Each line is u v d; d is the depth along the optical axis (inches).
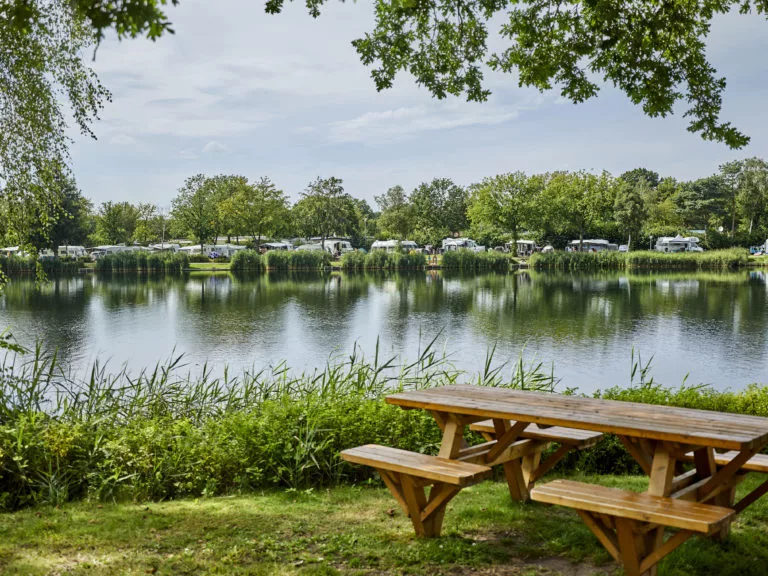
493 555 148.1
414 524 157.8
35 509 197.2
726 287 1742.1
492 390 174.6
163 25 121.8
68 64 406.9
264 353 784.3
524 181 2886.3
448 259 2790.4
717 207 3644.2
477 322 1058.1
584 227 2970.0
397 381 478.0
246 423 240.8
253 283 2007.9
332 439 226.1
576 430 183.8
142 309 1259.8
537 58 314.7
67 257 2770.7
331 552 153.6
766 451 215.0
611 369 670.5
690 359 726.5
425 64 323.3
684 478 139.0
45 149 408.2
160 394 326.6
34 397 301.6
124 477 216.2
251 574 141.1
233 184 3366.1
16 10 158.4
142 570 144.0
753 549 148.7
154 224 3631.9
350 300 1441.9
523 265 2952.8
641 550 122.9
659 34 309.0
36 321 1074.7
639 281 2021.4
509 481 184.2
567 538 156.6
